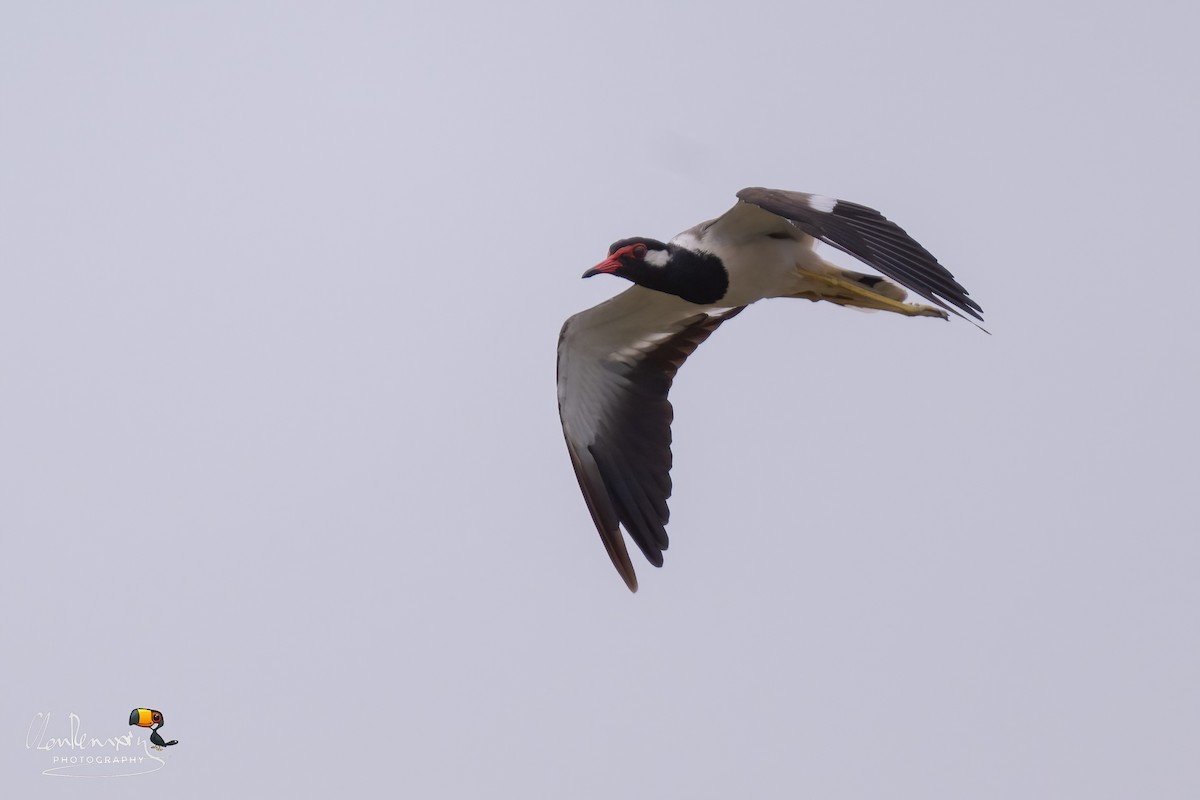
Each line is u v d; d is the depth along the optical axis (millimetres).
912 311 14281
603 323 14750
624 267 14125
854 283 14289
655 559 14484
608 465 14797
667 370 15062
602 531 14656
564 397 14828
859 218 12688
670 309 14797
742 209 13695
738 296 14430
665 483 14742
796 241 14227
